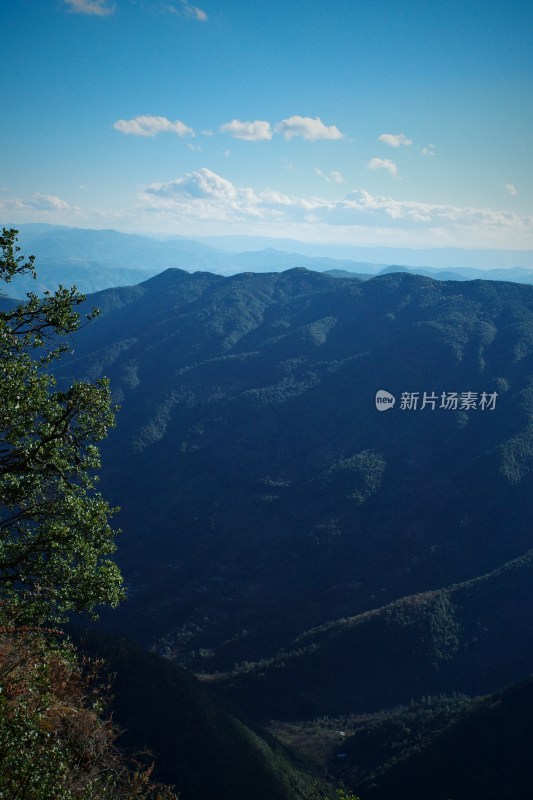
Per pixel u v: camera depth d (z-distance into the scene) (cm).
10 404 1231
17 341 1285
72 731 975
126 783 1040
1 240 1195
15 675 949
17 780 740
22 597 1298
